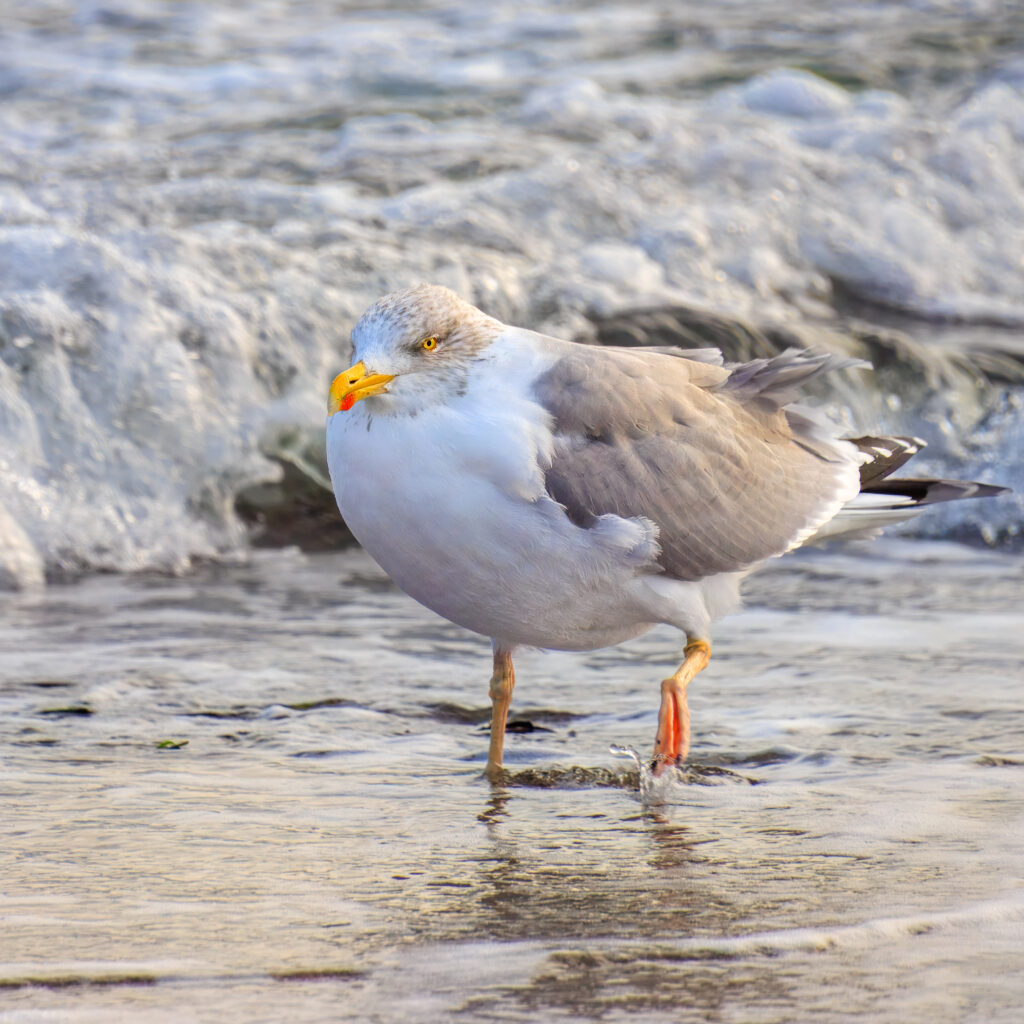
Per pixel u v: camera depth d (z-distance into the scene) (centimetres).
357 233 1953
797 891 689
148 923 642
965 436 1775
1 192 1995
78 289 1628
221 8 3347
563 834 778
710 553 878
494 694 902
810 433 959
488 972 591
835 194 2256
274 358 1655
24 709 991
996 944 621
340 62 2903
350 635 1219
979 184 2359
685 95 2677
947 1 3369
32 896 672
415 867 724
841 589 1377
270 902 672
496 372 821
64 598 1334
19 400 1524
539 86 2731
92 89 2711
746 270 2114
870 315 2114
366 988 575
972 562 1511
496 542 809
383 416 803
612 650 1172
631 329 1859
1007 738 946
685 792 846
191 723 973
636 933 634
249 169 2220
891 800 828
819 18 3253
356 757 913
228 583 1414
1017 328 2095
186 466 1566
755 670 1107
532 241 2048
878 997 567
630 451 843
